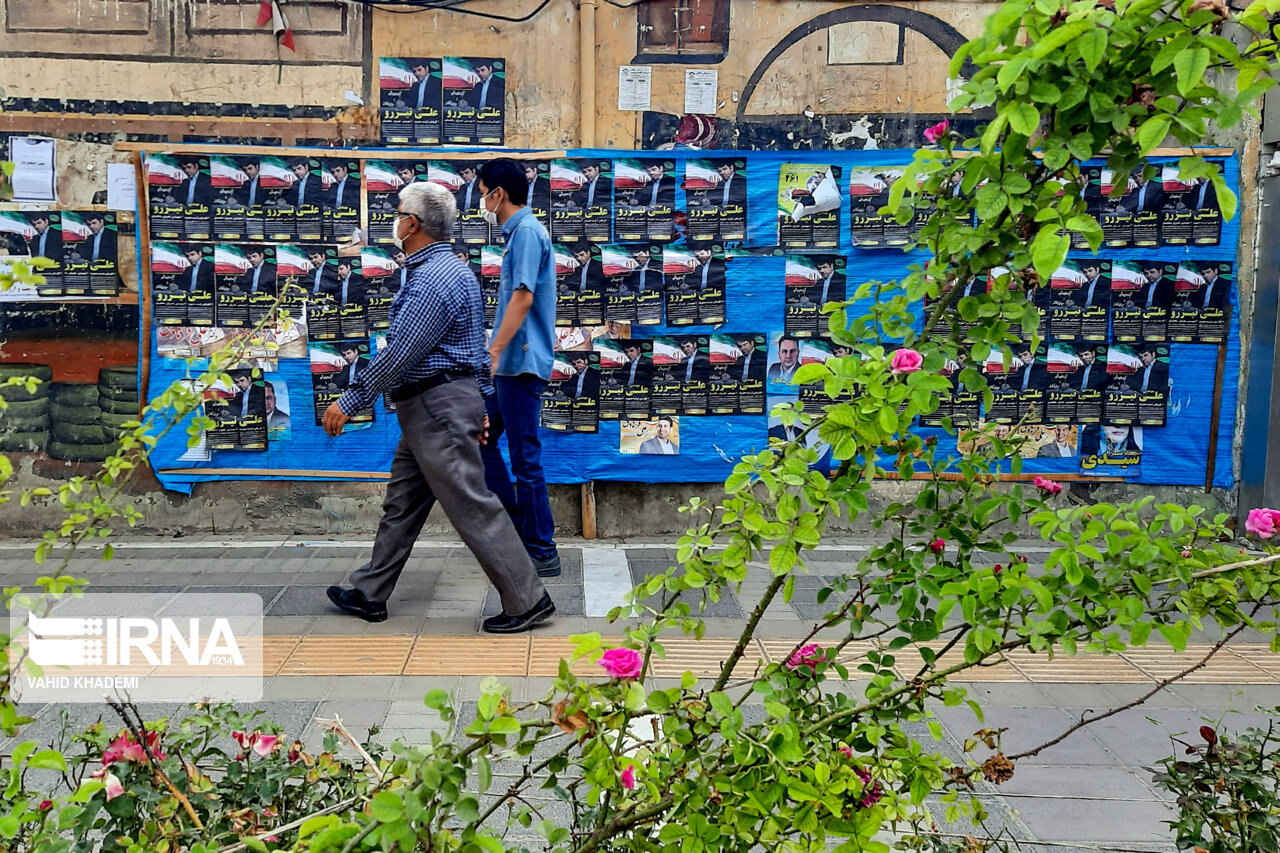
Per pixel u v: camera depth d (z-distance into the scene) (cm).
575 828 188
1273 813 206
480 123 541
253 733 186
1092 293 552
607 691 141
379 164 538
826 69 543
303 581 474
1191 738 316
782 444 165
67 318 538
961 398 546
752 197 545
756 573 496
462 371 397
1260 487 547
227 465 549
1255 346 549
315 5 529
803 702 177
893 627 187
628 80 542
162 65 529
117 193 534
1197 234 545
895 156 542
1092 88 152
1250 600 174
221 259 539
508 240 456
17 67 524
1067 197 150
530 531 482
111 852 164
